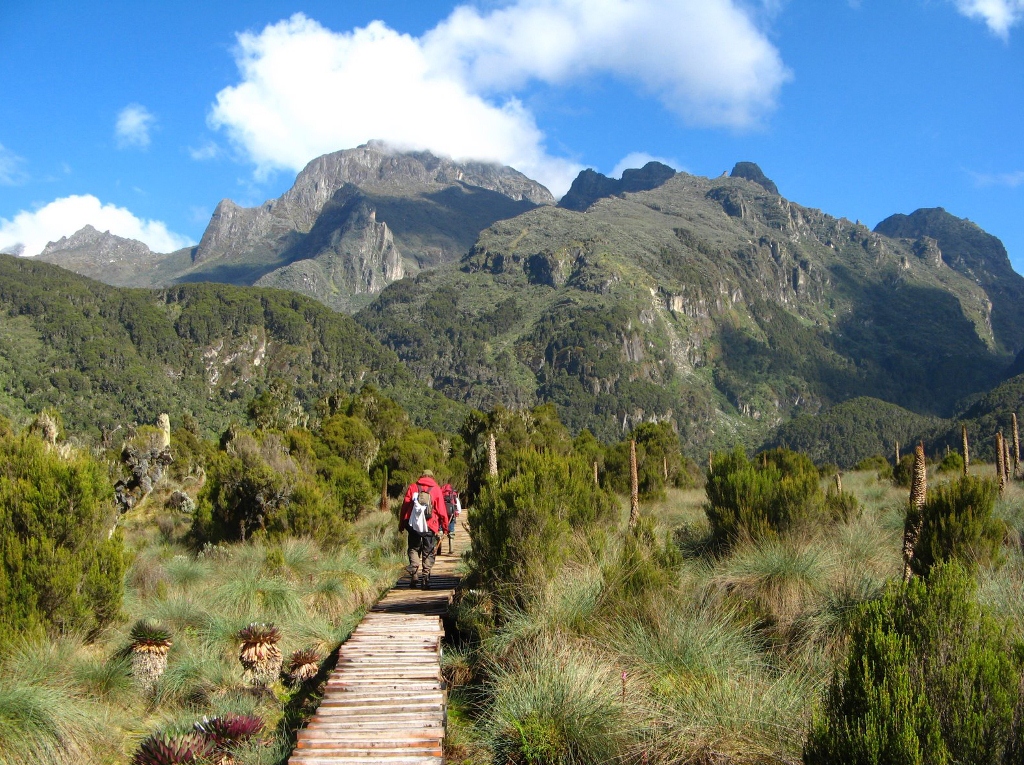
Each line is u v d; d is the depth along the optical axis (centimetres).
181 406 15538
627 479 2278
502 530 765
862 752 324
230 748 512
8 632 634
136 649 648
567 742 477
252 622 833
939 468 2456
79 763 502
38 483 705
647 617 607
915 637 360
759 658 559
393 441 2509
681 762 435
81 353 15962
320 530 1404
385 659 657
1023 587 571
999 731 321
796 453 1770
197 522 1606
